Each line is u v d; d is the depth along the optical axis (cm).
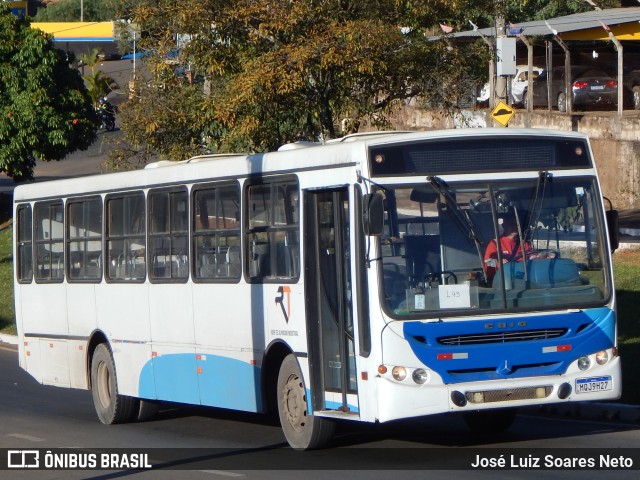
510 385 1242
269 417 1834
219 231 1548
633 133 3603
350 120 2355
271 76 2080
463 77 2384
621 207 3594
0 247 4616
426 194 1268
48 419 1886
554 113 3928
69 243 1958
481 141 1295
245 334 1491
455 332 1239
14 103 4306
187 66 2472
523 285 1272
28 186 2109
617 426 1555
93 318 1875
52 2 12369
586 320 1283
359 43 2114
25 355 2114
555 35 3938
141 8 2372
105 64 9162
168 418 1864
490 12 2517
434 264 1255
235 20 2209
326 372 1349
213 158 1678
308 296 1359
